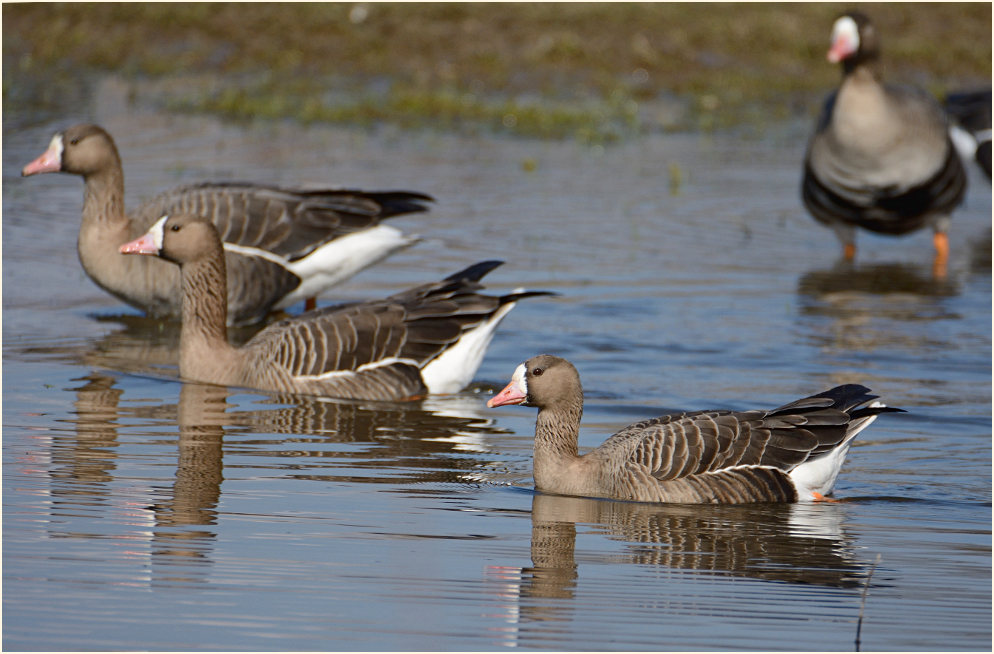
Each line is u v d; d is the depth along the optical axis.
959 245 24.62
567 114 35.12
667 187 27.95
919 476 12.48
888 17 45.19
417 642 8.47
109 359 16.19
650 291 19.95
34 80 37.31
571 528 10.88
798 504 11.74
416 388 15.17
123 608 8.89
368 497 11.48
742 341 17.30
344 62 40.31
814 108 38.38
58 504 10.95
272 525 10.63
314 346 15.06
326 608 8.95
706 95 39.00
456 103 35.91
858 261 22.80
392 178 27.22
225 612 8.88
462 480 12.14
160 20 42.72
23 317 18.11
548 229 23.81
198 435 13.20
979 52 42.31
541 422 12.00
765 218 25.55
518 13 43.84
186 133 31.27
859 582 9.79
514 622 8.77
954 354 16.81
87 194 18.12
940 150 21.78
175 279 17.75
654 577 9.77
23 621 8.62
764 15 45.22
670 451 11.75
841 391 12.30
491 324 15.48
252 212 18.20
